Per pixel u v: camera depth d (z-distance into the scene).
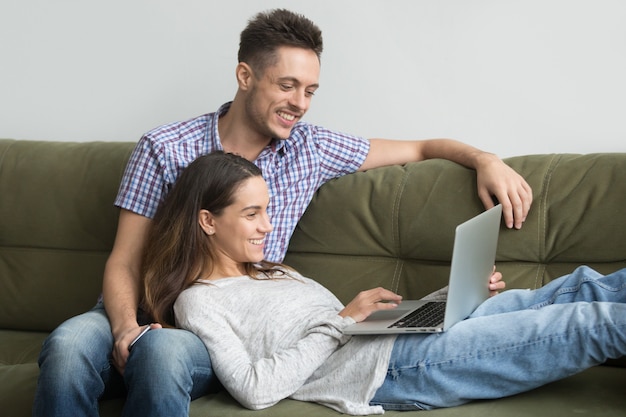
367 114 3.26
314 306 2.39
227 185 2.45
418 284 2.66
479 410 2.10
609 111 2.93
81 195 3.05
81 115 3.56
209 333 2.27
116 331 2.38
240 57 2.74
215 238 2.49
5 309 3.07
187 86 3.43
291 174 2.79
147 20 3.44
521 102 3.04
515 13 3.01
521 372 2.10
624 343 2.01
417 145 2.91
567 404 2.07
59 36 3.54
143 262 2.59
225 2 3.35
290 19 2.68
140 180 2.69
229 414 2.19
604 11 2.89
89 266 3.02
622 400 2.08
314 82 2.70
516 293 2.35
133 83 3.48
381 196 2.75
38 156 3.15
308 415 2.15
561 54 2.96
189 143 2.76
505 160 2.70
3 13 3.59
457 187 2.65
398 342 2.20
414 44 3.16
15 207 3.09
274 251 2.76
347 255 2.79
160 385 2.10
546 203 2.54
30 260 3.07
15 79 3.61
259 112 2.69
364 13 3.21
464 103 3.12
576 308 2.09
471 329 2.15
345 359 2.24
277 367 2.19
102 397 2.37
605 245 2.44
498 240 2.57
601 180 2.49
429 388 2.15
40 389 2.15
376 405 2.20
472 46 3.08
